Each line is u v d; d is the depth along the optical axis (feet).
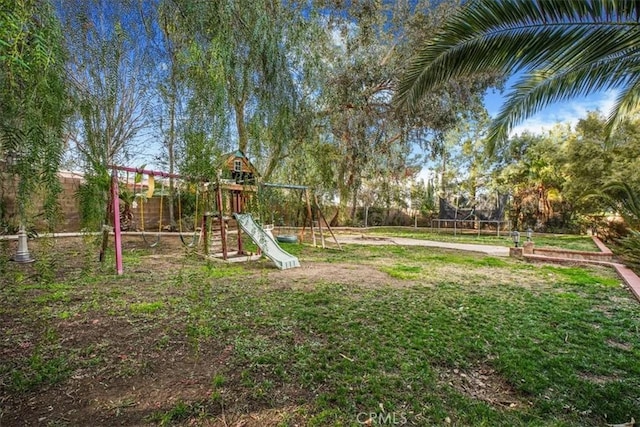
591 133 30.50
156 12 6.17
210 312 9.37
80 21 5.32
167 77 6.12
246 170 10.37
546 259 19.49
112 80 5.64
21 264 10.96
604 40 7.73
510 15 7.91
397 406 5.29
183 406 5.15
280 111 8.16
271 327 8.42
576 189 32.17
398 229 45.34
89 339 7.48
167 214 27.86
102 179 5.83
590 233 36.06
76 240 19.97
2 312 8.97
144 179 14.40
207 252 9.70
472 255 22.35
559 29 7.80
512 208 42.65
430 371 6.38
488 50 8.64
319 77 12.00
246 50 7.31
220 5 6.64
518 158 44.27
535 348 7.43
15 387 5.53
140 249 21.47
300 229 29.99
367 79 25.50
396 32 27.43
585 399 5.59
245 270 16.10
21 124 4.08
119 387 5.65
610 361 6.90
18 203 4.27
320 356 6.88
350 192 33.19
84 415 4.90
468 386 5.97
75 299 10.39
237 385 5.77
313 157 16.29
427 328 8.52
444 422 4.94
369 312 9.72
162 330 8.07
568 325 8.91
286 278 14.33
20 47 3.76
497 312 9.91
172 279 13.19
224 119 6.29
